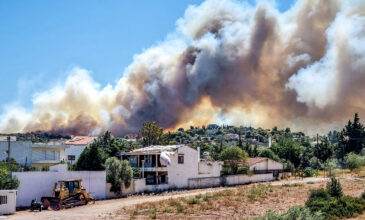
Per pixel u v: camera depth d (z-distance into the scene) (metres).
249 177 85.19
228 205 43.72
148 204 44.59
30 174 45.31
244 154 87.00
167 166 68.12
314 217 27.53
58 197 43.09
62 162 64.25
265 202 46.25
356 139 132.00
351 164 103.06
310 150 131.12
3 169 43.94
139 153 68.38
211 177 77.06
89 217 35.81
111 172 56.62
